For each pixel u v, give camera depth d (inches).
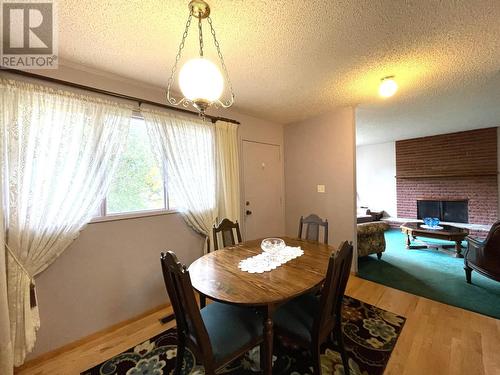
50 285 68.1
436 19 55.9
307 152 141.6
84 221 72.4
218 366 45.8
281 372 59.3
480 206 189.5
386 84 87.0
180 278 41.9
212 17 53.6
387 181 240.7
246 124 131.9
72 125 70.3
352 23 56.9
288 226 152.9
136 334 76.9
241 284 52.9
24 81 64.5
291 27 57.9
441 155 205.8
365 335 71.9
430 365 59.7
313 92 100.4
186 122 99.6
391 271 123.0
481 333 71.6
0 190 56.4
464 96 108.7
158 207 94.0
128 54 68.6
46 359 66.4
